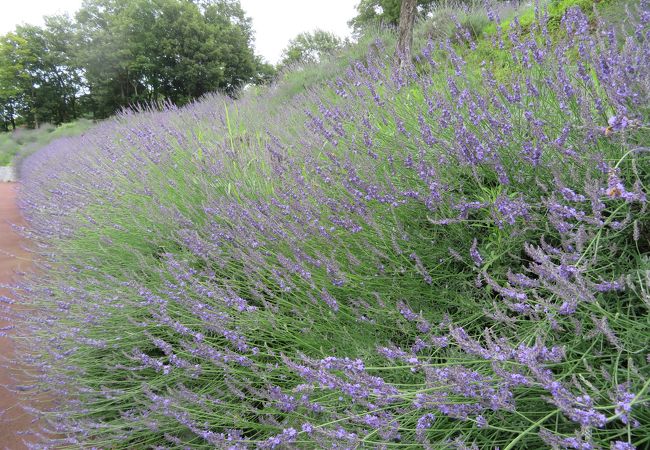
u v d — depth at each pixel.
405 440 1.41
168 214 2.98
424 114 2.63
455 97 2.43
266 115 5.68
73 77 39.66
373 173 2.25
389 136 2.61
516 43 2.40
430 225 2.16
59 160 7.39
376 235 2.14
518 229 1.75
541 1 5.10
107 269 3.04
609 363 1.33
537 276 1.78
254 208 2.51
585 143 1.68
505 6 6.49
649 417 1.11
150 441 1.96
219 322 1.95
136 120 6.29
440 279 2.00
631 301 1.42
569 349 1.32
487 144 2.00
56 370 2.21
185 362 1.84
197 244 2.44
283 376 1.84
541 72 2.25
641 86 1.61
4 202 10.43
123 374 2.23
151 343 2.35
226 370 1.75
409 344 1.82
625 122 1.46
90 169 4.77
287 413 1.67
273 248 2.37
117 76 32.59
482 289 1.81
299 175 2.56
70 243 3.76
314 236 2.25
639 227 1.55
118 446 1.96
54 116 40.78
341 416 1.56
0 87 38.34
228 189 3.17
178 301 2.15
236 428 1.82
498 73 2.70
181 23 30.02
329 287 2.08
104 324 2.44
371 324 1.84
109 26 32.66
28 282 3.11
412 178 2.27
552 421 1.29
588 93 1.94
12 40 37.38
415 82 2.85
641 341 1.21
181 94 32.38
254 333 2.04
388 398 1.32
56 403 2.30
